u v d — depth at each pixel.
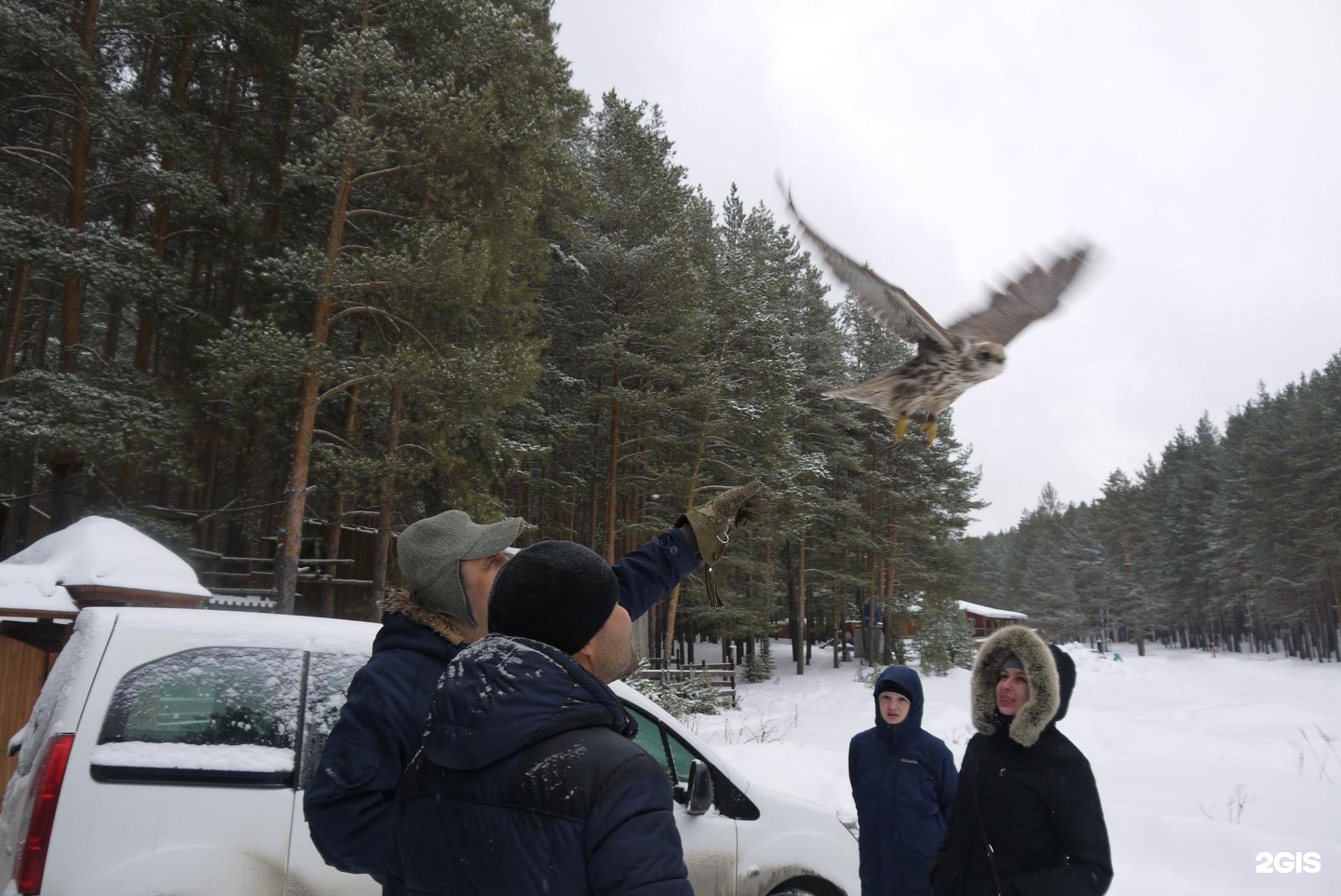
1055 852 3.17
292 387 16.03
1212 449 95.56
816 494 33.53
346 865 2.29
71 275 14.63
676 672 22.95
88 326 26.25
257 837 3.38
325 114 18.56
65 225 16.02
